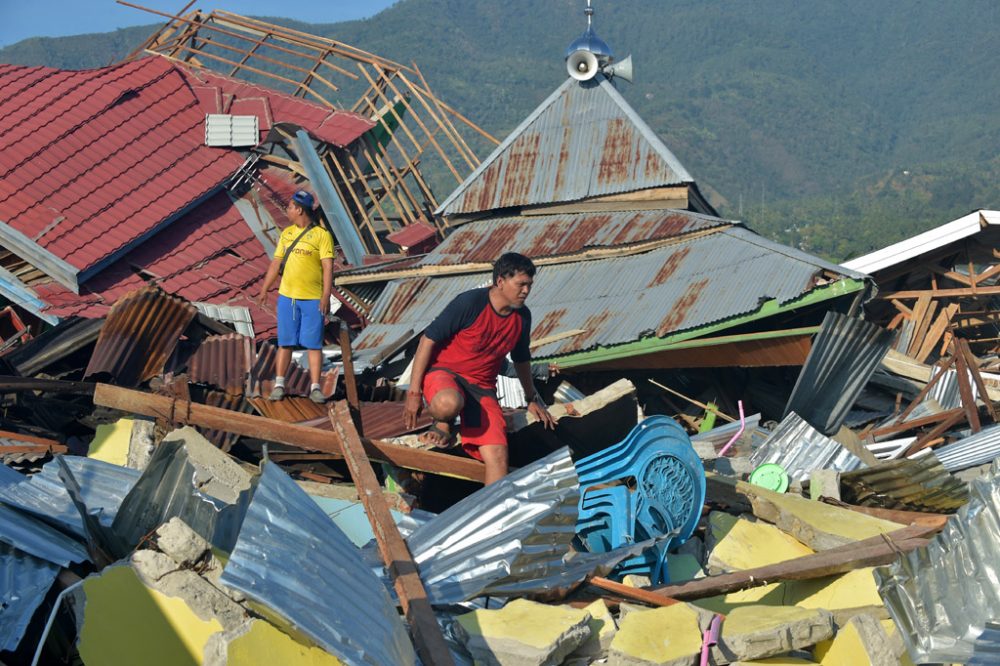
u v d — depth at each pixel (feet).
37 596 15.98
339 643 14.14
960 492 28.12
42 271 62.08
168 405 24.71
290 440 23.84
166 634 14.69
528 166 65.10
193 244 69.26
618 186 61.87
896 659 17.72
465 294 22.16
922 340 65.21
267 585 14.44
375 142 87.25
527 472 20.54
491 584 18.17
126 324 28.19
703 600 21.40
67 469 18.17
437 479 25.58
